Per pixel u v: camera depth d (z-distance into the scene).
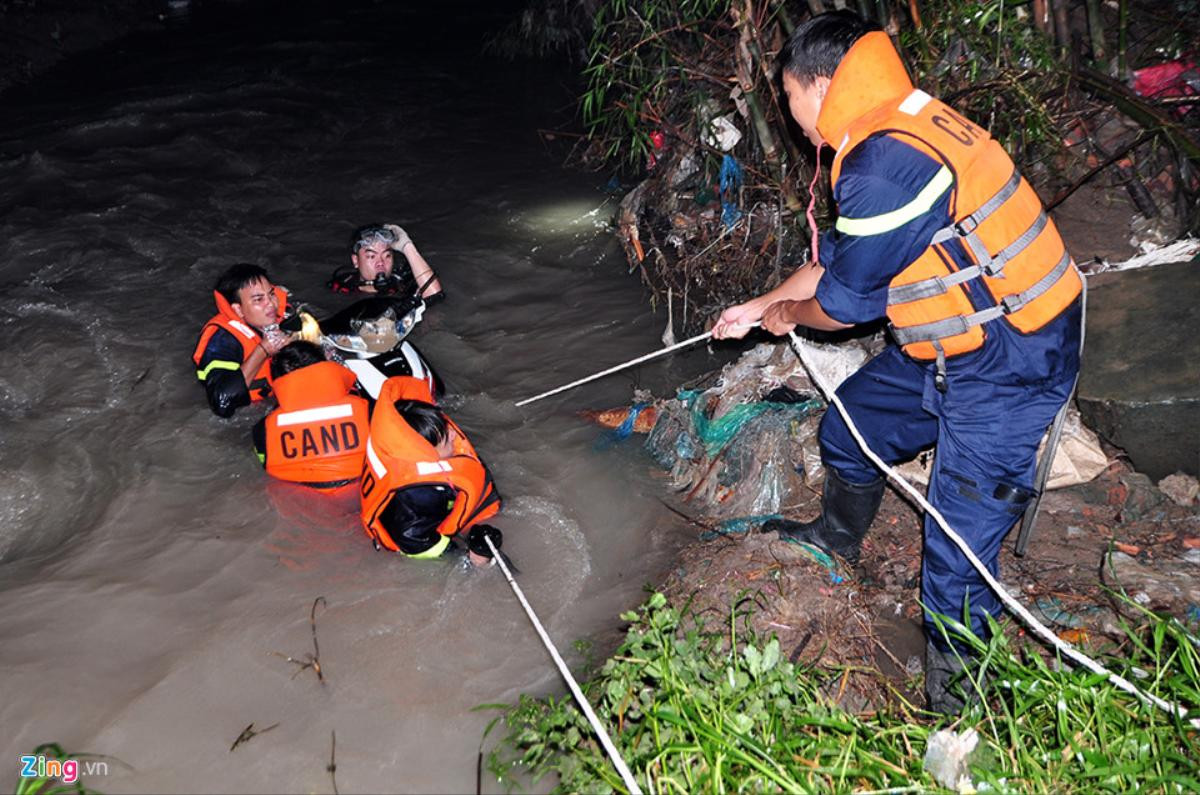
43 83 11.09
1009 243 3.07
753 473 4.77
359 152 8.98
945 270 3.10
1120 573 4.03
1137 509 4.32
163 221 7.70
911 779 3.12
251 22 13.47
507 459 5.16
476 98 10.26
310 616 4.23
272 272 6.93
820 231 5.64
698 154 6.77
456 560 4.50
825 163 5.57
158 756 3.62
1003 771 3.10
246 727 3.73
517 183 8.27
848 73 3.10
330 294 6.62
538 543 4.62
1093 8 5.60
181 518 4.80
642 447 5.22
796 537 4.37
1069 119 5.63
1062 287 3.16
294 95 10.42
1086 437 4.47
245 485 5.00
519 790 3.49
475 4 13.89
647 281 6.71
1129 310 4.64
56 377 5.85
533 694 3.88
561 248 7.21
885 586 4.26
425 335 6.23
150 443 5.31
